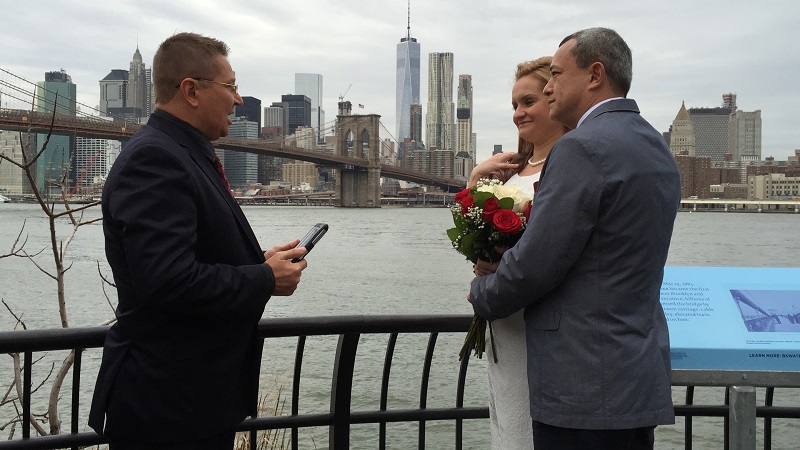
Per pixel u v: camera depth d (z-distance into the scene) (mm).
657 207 2131
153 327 2074
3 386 9148
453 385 9883
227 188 2277
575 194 2080
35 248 38656
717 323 2611
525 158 2936
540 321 2191
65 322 4633
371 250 43156
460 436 2998
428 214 124625
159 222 1983
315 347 11562
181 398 2088
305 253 2289
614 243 2100
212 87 2215
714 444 7805
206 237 2141
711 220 127688
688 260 42188
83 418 8188
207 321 2123
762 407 3068
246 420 2748
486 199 2441
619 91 2330
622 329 2100
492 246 2471
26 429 2482
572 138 2137
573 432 2117
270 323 2660
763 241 62375
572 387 2098
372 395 9430
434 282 26594
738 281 2770
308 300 21766
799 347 2539
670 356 2338
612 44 2305
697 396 9312
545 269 2092
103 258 33406
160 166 2031
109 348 2133
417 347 11969
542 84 2729
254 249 2293
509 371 2553
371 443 7961
